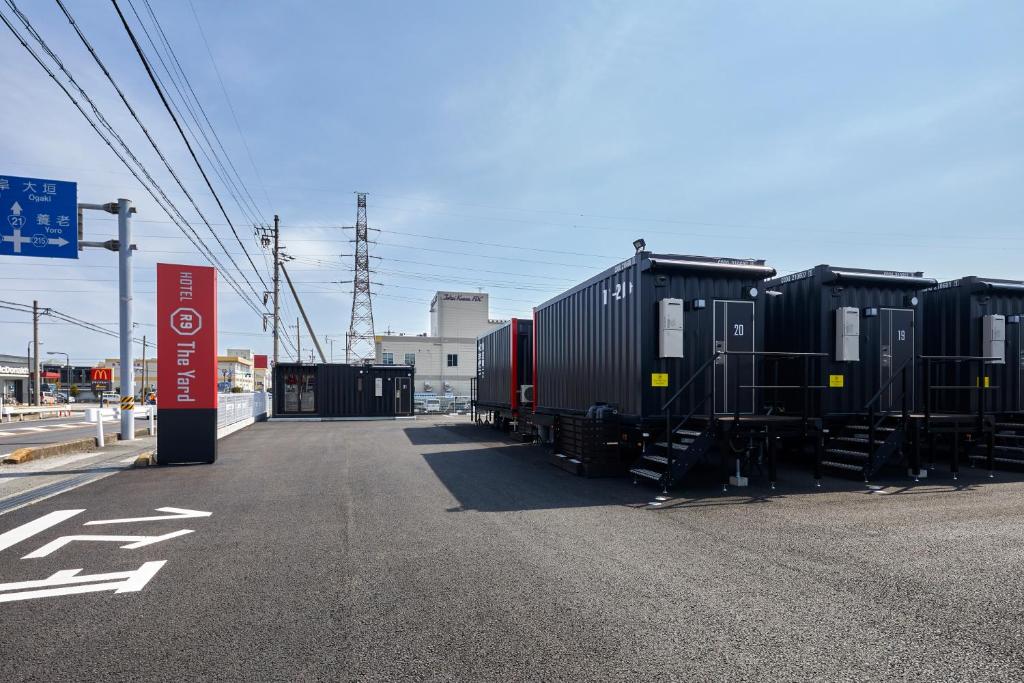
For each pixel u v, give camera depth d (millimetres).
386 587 4074
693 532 5574
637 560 4668
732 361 8977
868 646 3092
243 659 2994
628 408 8945
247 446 14352
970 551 4863
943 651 3035
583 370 10961
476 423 22797
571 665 2887
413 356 52875
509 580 4195
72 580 4270
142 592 4012
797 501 7105
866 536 5383
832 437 9656
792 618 3465
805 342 9977
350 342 49375
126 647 3150
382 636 3258
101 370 24219
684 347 8742
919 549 4930
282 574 4383
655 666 2867
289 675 2818
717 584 4070
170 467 10438
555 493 7723
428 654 3025
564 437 10477
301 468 10266
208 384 11016
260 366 50938
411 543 5242
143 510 6738
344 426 22406
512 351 15977
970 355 10430
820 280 9641
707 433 7879
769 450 8109
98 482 8812
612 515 6367
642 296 8570
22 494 7816
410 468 10227
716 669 2834
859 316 9742
